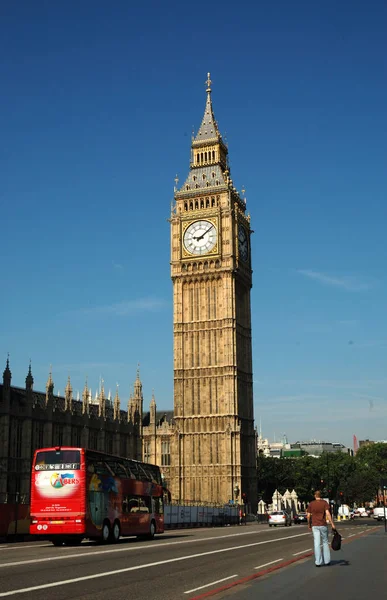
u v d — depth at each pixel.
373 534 65.81
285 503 158.00
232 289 143.12
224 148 156.38
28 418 101.69
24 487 99.50
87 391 121.88
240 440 138.75
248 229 155.50
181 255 146.50
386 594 21.98
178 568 30.44
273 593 22.27
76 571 28.83
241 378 145.62
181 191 150.00
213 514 112.50
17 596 21.53
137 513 58.53
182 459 138.75
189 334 143.75
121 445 132.88
